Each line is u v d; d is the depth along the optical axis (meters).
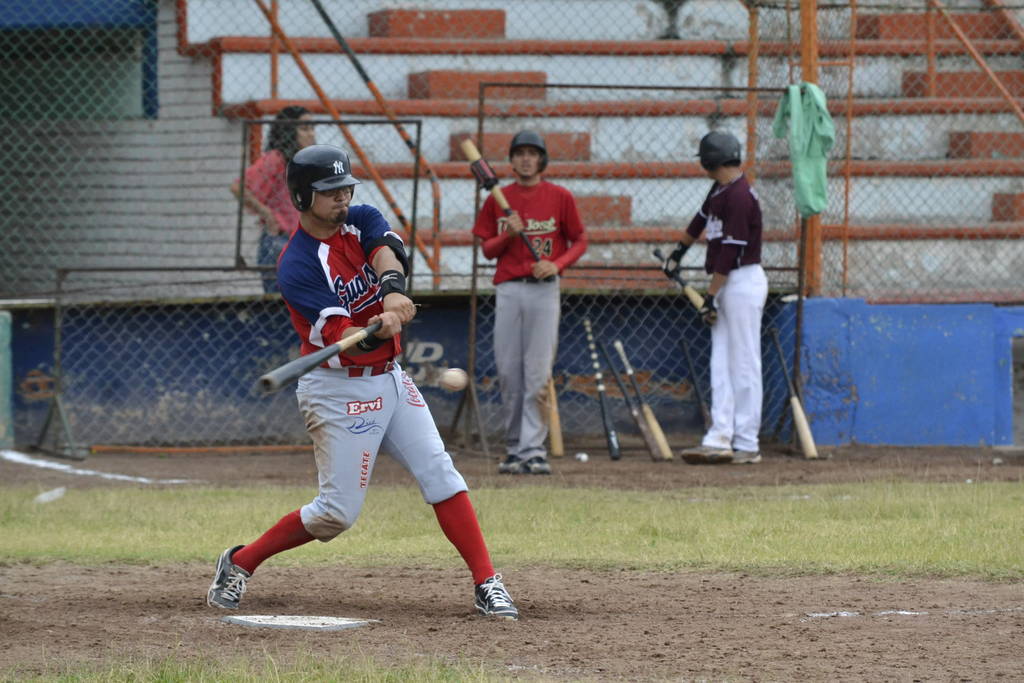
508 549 26.11
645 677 16.25
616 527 28.33
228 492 33.47
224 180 49.34
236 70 49.44
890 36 55.47
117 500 32.06
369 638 18.55
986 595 21.67
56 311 40.91
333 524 20.27
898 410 42.91
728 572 24.02
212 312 43.25
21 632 18.88
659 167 49.38
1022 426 46.22
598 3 55.03
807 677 16.27
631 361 44.16
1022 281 47.91
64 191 54.28
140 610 20.64
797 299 42.03
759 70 45.47
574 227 37.31
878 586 22.58
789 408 42.34
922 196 49.41
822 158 40.25
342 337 19.20
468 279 46.09
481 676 15.73
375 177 44.44
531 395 37.00
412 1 53.91
